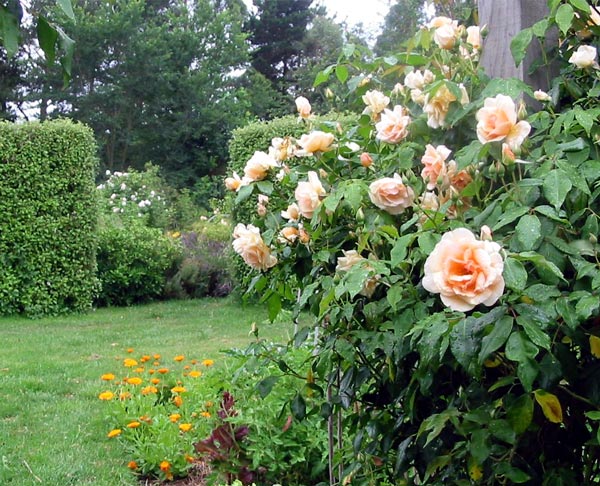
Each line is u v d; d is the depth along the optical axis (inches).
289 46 1039.6
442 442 60.1
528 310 45.0
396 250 51.8
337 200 59.5
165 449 124.9
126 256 374.6
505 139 52.2
